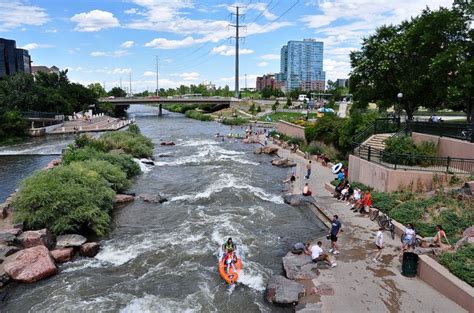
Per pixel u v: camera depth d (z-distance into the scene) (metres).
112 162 35.16
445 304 13.48
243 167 41.31
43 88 88.31
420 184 23.08
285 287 14.82
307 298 14.19
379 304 13.62
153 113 161.50
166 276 16.94
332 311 13.23
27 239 18.62
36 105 82.69
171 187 32.66
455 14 33.38
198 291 15.56
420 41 35.88
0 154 49.53
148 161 43.03
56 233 20.52
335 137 41.72
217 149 55.72
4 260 17.19
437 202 20.31
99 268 17.77
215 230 22.06
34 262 16.83
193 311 14.14
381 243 17.53
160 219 24.31
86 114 94.81
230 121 97.50
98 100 117.50
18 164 42.78
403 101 41.09
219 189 31.19
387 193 23.62
